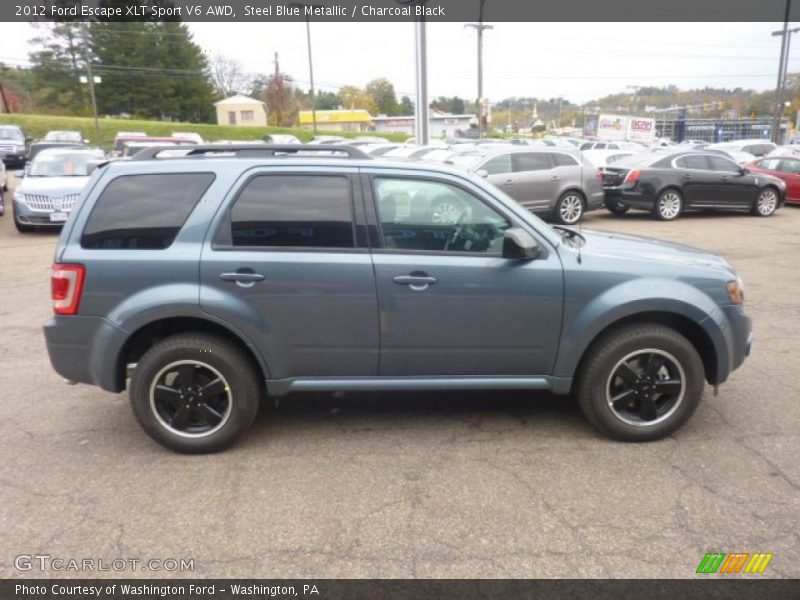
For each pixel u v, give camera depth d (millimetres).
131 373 3830
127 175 3807
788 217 15469
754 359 5496
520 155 13477
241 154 4094
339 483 3516
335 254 3758
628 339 3824
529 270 3789
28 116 52969
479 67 37094
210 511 3248
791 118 65250
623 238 4594
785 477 3535
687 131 68875
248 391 3832
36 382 5109
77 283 3701
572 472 3607
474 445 3961
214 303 3662
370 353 3848
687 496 3342
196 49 68938
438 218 3842
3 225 14359
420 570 2787
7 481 3561
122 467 3717
